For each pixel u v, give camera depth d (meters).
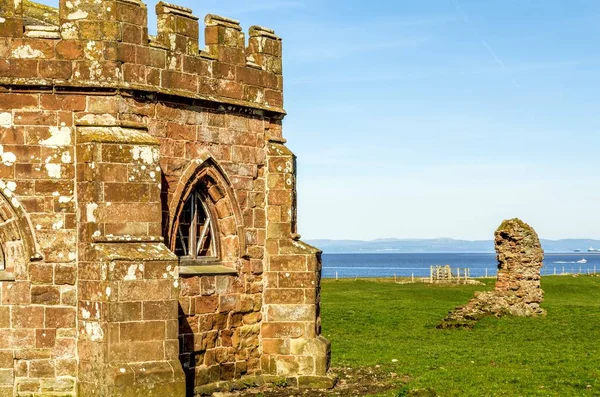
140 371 16.55
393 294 53.19
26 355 17.11
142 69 18.05
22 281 17.16
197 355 19.39
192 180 19.45
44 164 17.27
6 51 17.14
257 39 21.45
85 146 17.08
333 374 21.59
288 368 21.00
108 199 16.94
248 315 20.80
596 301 49.88
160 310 16.92
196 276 19.41
